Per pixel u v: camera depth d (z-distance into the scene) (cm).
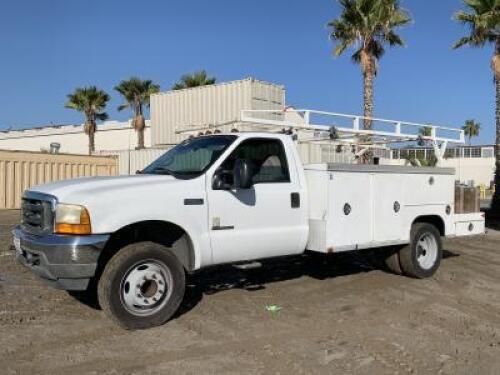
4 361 482
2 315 616
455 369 476
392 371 470
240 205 643
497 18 1927
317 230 707
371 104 2352
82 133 5734
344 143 952
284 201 683
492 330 589
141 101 4247
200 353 507
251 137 670
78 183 584
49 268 543
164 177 616
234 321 607
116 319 557
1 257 981
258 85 1817
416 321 617
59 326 580
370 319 622
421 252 848
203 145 676
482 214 934
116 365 476
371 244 757
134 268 568
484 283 826
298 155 715
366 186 750
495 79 2042
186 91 1952
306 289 762
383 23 2292
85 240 538
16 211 1966
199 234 611
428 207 841
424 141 963
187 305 669
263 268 897
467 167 6047
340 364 483
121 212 559
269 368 472
